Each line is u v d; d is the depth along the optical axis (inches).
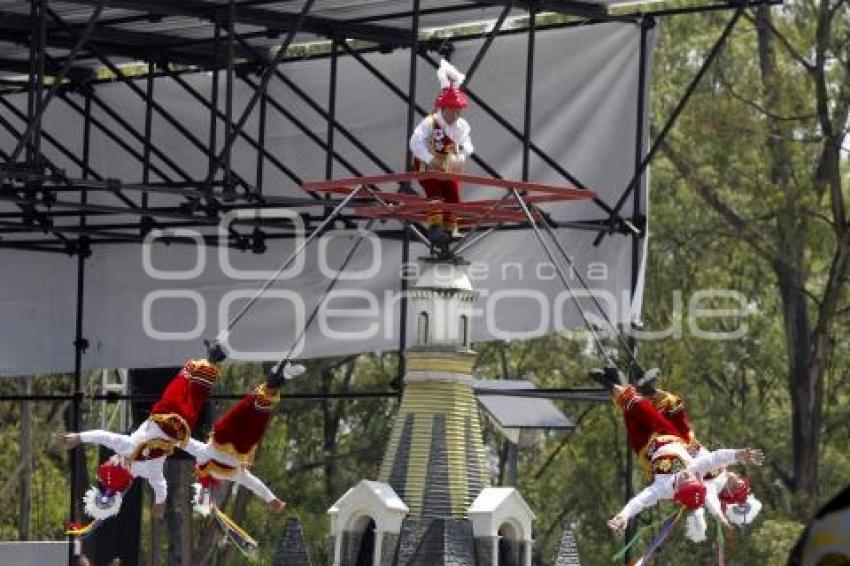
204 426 2504.9
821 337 3474.4
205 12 2102.6
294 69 2405.3
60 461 4308.6
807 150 3467.0
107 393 2871.6
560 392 2127.2
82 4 2089.1
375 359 4060.0
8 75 2564.0
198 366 1496.1
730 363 3732.8
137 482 2586.1
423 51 2319.1
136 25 2276.1
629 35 2226.9
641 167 2172.7
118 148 2539.4
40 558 2298.2
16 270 2662.4
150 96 2311.8
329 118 2219.5
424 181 1646.2
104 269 2615.7
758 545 3294.8
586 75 2256.4
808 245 3454.7
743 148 3472.0
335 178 2406.5
